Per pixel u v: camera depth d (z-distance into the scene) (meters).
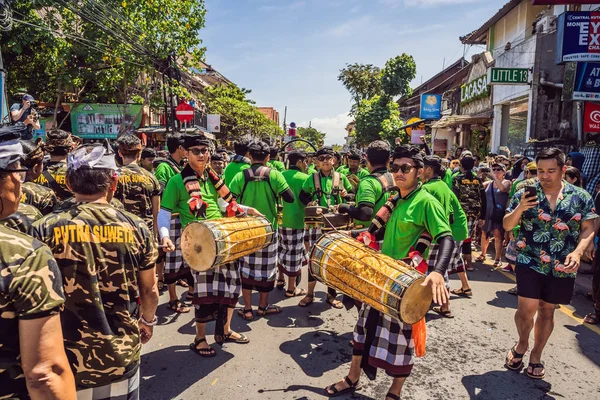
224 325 4.09
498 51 20.05
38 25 11.63
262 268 4.74
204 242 3.29
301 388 3.42
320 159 5.55
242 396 3.29
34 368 1.41
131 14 13.40
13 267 1.40
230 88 31.06
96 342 1.95
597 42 8.33
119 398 2.04
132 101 16.11
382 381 3.56
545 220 3.43
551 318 3.57
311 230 6.25
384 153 3.96
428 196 2.87
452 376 3.65
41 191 3.32
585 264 7.27
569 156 8.09
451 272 5.54
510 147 15.47
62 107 14.67
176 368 3.69
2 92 7.38
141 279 2.17
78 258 1.92
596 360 3.99
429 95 22.11
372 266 2.70
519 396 3.37
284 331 4.53
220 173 6.06
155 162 6.12
